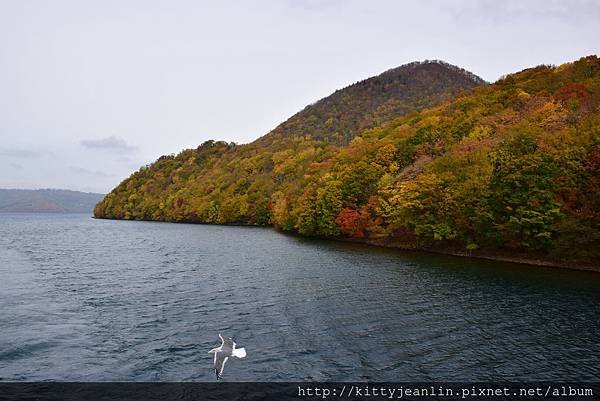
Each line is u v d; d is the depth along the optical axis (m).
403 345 23.25
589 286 38.06
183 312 29.75
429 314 29.02
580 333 25.16
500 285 38.44
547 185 51.84
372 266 49.94
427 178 65.88
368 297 33.78
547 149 53.94
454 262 53.41
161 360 21.33
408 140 102.75
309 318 28.12
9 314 29.38
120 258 58.28
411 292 35.50
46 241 86.81
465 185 59.50
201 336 24.80
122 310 30.33
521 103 100.25
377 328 26.06
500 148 61.81
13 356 21.88
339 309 30.27
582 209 47.72
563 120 70.75
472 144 76.88
